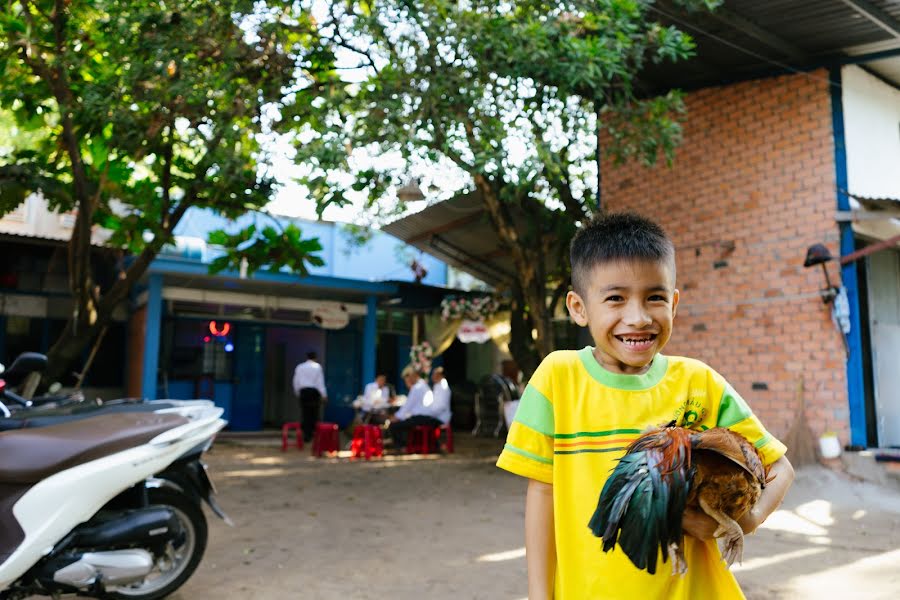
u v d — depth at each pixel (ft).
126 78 21.93
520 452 4.72
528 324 36.09
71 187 27.37
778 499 4.40
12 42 22.85
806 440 24.77
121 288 27.84
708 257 28.89
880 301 27.40
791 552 15.29
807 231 26.09
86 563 10.44
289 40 25.76
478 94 21.99
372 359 47.44
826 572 13.76
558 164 24.58
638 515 3.81
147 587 12.04
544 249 33.24
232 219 29.94
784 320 26.43
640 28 25.68
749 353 27.30
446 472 28.89
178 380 45.96
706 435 3.93
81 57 23.59
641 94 30.42
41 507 10.26
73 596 12.53
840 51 25.61
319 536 17.33
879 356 26.86
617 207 32.27
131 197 28.37
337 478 27.17
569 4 23.08
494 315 47.06
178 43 21.81
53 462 10.46
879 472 23.17
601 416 4.59
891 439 26.43
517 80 23.07
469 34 21.70
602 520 3.99
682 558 3.82
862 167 26.22
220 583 13.26
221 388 47.65
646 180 31.30
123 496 11.82
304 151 21.34
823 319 25.44
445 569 14.30
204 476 13.14
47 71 23.38
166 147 26.02
